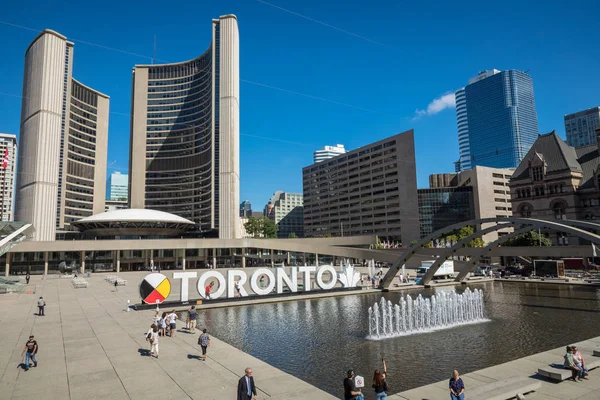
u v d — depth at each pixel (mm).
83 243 80375
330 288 47062
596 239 34312
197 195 171250
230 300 39688
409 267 84438
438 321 29234
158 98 187250
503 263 91125
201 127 175000
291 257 115000
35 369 17625
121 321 29031
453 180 150250
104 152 177000
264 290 41250
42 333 25016
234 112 150250
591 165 90062
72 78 163250
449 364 18766
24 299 41125
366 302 39375
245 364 18281
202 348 19109
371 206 153500
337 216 172500
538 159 93125
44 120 124188
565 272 67562
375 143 153375
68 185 158875
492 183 134250
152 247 85188
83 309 34625
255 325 28453
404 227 138250
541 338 23672
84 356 19672
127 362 18641
